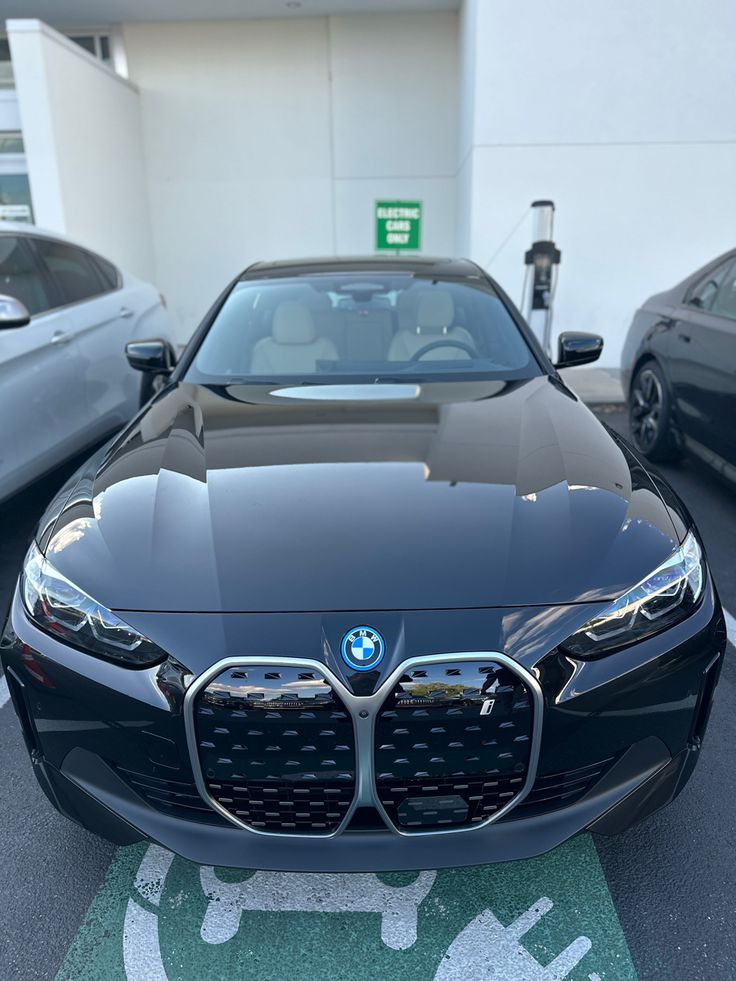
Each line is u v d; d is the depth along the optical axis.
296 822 1.60
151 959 1.69
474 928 1.75
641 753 1.68
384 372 2.76
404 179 10.09
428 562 1.64
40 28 7.58
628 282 8.08
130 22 9.66
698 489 4.45
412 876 1.89
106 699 1.59
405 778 1.54
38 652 1.68
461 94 9.17
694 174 7.75
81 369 4.09
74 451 4.06
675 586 1.70
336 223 10.30
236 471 1.99
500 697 1.51
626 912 1.78
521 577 1.62
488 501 1.83
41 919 1.79
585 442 2.16
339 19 9.54
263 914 1.80
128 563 1.69
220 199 10.24
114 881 1.90
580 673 1.56
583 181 7.81
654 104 7.57
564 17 7.38
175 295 10.59
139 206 10.02
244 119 9.96
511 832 1.60
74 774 1.70
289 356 2.86
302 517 1.78
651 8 7.32
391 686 1.49
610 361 8.30
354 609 1.55
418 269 3.39
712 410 3.91
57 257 4.32
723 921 1.75
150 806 1.67
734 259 4.11
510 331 2.98
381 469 1.98
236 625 1.54
